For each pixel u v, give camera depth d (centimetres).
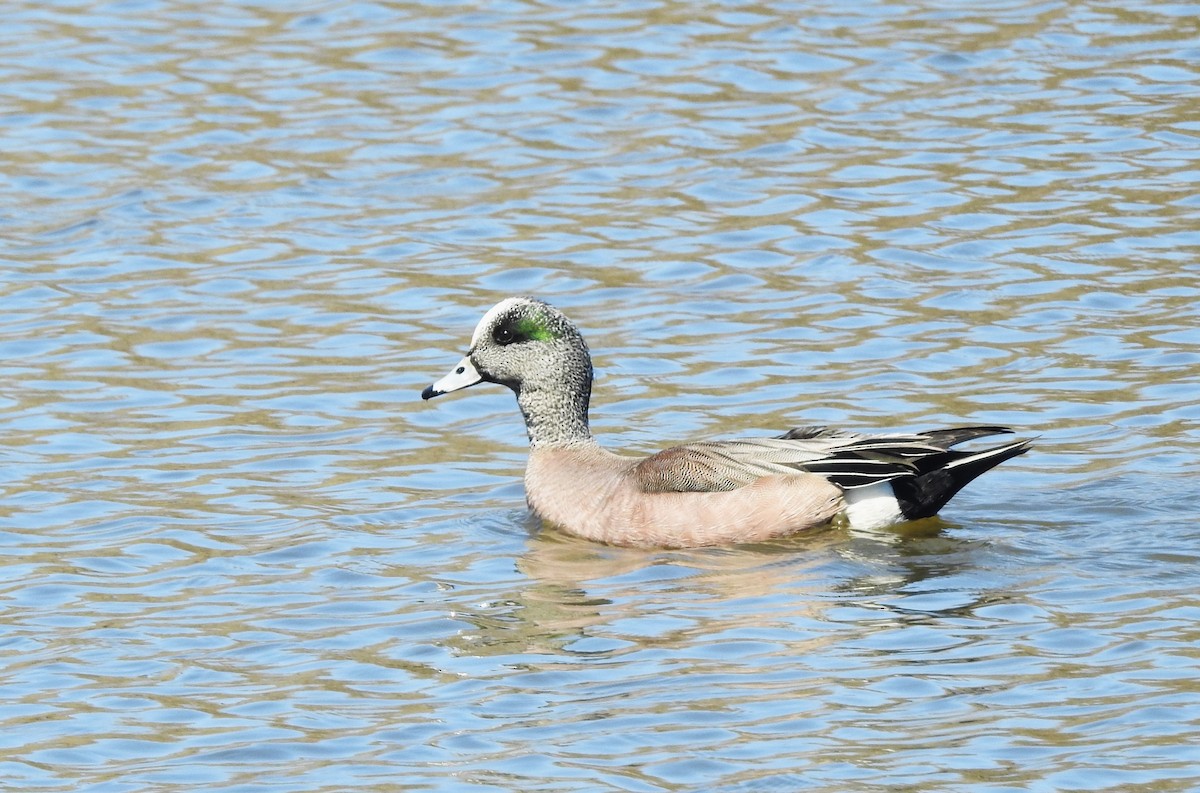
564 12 2695
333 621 1269
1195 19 2552
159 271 2012
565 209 2128
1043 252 1956
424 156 2275
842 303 1880
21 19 2736
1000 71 2428
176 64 2566
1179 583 1264
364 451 1616
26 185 2219
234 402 1714
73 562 1381
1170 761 1008
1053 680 1115
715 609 1260
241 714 1128
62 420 1670
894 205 2091
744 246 2020
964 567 1312
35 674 1192
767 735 1061
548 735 1077
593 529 1429
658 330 1842
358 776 1040
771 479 1402
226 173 2247
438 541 1425
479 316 1894
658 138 2294
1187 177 2109
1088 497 1440
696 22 2633
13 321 1894
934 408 1645
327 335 1864
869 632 1203
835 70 2453
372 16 2712
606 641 1212
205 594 1322
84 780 1050
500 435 1661
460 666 1184
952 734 1051
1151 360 1712
